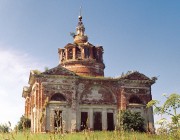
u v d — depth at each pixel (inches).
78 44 1926.7
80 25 2041.1
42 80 1582.2
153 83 1781.5
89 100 1668.3
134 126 1464.1
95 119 1656.0
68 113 1581.0
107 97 1712.6
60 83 1608.0
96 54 1969.7
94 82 1684.3
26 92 2030.0
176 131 304.5
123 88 1729.8
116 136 373.4
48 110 1542.8
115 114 1690.5
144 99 1744.6
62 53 1974.7
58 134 369.1
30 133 469.7
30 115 1904.5
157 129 332.5
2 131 288.7
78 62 1870.1
